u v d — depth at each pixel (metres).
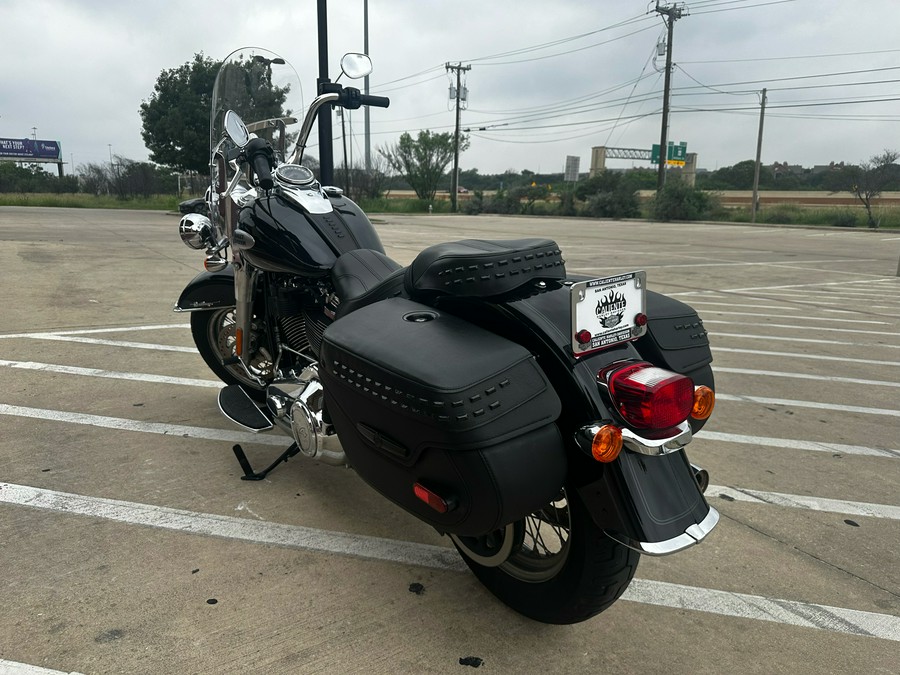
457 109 45.59
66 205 35.44
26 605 2.22
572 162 70.06
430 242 15.99
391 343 1.94
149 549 2.58
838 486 3.33
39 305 6.79
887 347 6.16
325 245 2.86
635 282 1.99
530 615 2.18
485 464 1.70
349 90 3.28
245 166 3.12
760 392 4.78
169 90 27.14
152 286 8.12
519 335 2.02
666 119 37.19
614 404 1.85
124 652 2.02
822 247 17.72
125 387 4.39
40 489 3.02
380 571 2.50
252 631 2.13
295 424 2.68
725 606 2.37
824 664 2.08
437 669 2.00
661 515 1.82
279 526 2.79
